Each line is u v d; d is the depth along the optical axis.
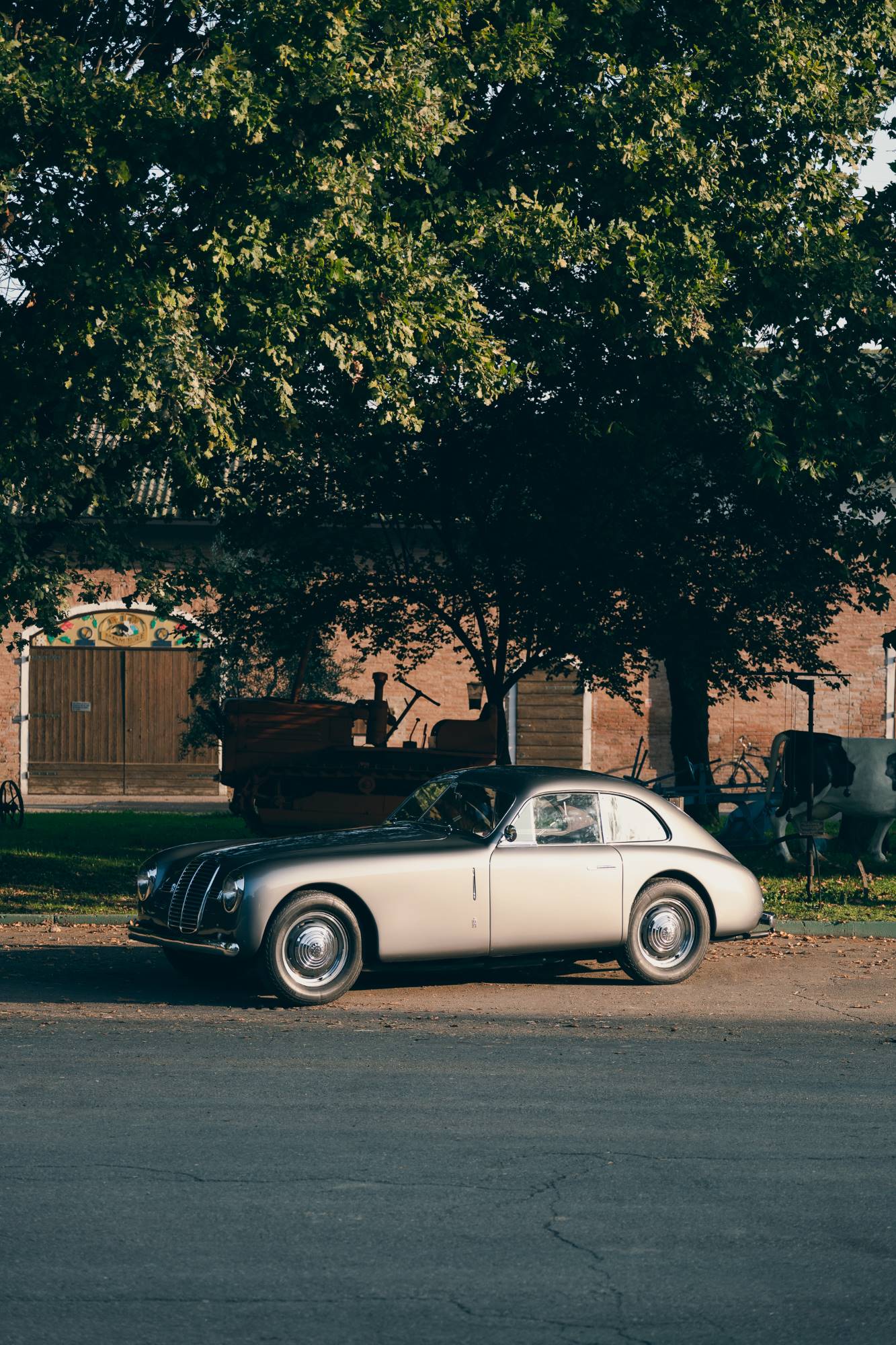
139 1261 5.06
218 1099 7.38
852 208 14.61
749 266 14.44
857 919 14.02
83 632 33.59
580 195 13.99
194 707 33.59
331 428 16.30
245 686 28.30
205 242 11.44
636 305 14.02
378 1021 9.51
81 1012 9.67
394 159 12.02
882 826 18.31
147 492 29.73
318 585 18.81
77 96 10.97
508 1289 4.83
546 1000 10.35
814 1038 9.15
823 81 13.98
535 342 14.56
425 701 32.81
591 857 10.70
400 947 10.08
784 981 11.25
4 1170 6.12
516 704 33.91
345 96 11.53
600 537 16.92
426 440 17.00
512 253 13.05
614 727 33.97
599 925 10.68
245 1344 4.36
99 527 14.16
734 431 16.89
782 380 14.24
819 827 15.26
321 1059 8.35
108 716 33.69
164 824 23.72
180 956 10.97
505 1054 8.52
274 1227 5.42
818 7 14.37
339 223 11.55
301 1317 4.58
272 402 12.63
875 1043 9.00
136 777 33.72
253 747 19.98
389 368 12.42
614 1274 4.97
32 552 14.63
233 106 10.97
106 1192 5.83
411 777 19.78
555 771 11.05
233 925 9.79
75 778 33.59
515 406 16.62
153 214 12.06
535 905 10.43
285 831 20.06
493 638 19.31
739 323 14.12
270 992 10.06
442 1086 7.70
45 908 14.63
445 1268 5.02
